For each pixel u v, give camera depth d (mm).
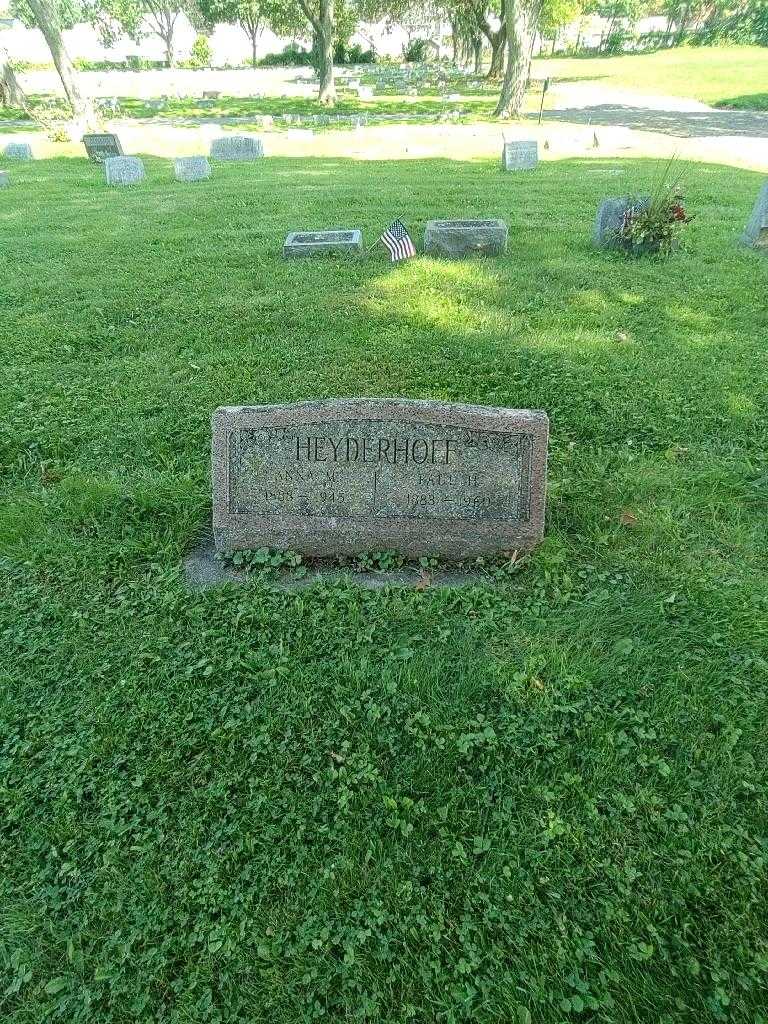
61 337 4098
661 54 32906
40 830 1585
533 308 4430
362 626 2098
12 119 17938
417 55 37594
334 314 4312
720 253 5480
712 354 3771
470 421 2215
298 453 2275
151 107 19781
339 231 5746
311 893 1463
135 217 7094
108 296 4766
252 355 3807
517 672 1906
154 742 1772
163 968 1360
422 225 6383
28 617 2160
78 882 1499
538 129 14188
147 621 2125
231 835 1568
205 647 2031
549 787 1639
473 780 1673
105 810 1616
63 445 3029
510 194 7711
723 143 11820
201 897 1462
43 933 1421
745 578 2254
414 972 1338
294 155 11633
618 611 2137
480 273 5012
